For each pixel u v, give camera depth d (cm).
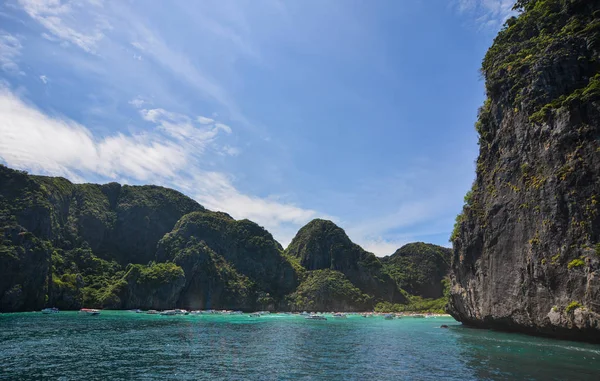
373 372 3466
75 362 3803
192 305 17175
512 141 5872
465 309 7088
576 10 5678
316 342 5794
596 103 4375
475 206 6669
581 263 4088
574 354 3944
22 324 7706
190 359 4088
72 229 18738
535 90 5372
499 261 5653
